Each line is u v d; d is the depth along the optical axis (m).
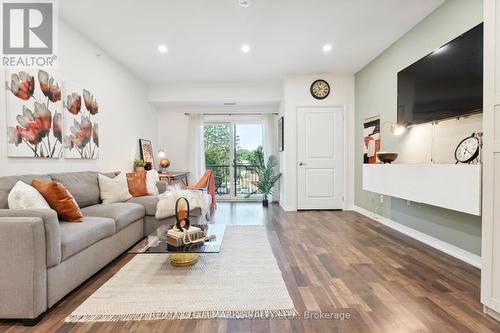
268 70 4.85
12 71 2.44
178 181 6.00
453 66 2.53
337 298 1.89
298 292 1.97
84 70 3.46
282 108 5.53
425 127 3.06
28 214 1.68
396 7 2.86
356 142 5.02
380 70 4.09
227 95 5.57
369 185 3.76
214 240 2.34
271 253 2.78
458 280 2.15
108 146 4.06
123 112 4.55
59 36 2.99
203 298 1.89
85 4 2.76
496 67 1.62
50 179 2.62
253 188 6.57
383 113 4.01
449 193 2.34
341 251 2.83
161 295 1.93
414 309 1.75
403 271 2.32
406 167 2.92
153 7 2.83
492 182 1.65
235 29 3.33
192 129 6.15
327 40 3.64
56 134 2.93
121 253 2.72
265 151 6.27
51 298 1.72
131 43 3.69
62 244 1.80
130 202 3.37
